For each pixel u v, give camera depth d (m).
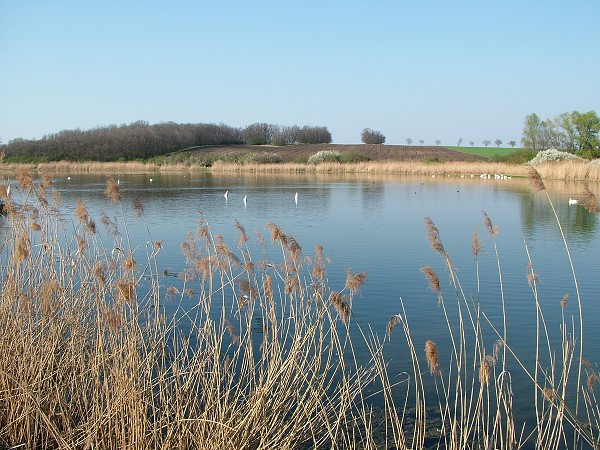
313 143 158.00
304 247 24.88
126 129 127.00
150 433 7.76
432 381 10.84
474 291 17.55
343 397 8.96
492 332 13.73
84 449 7.55
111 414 7.67
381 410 9.72
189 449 7.91
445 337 13.33
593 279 18.94
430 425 9.20
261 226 31.45
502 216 35.94
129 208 39.94
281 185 65.50
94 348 9.10
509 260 22.22
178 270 19.28
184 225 31.73
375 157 116.81
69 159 106.69
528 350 12.50
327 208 41.06
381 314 15.09
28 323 8.86
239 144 150.62
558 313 15.23
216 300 15.56
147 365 8.44
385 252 23.77
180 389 8.30
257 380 10.07
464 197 48.91
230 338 12.52
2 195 10.25
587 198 8.27
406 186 62.84
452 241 26.64
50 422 7.92
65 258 10.83
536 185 7.77
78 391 8.49
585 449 8.46
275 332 9.20
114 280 10.41
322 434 8.90
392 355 12.12
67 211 34.62
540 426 7.98
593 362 11.73
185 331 12.84
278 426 8.30
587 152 91.06
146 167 106.94
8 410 8.28
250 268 9.91
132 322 8.26
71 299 9.59
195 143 140.88
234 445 7.55
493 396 10.24
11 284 9.34
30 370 8.43
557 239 27.25
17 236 10.23
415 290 17.55
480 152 131.12
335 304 8.35
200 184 67.69
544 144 98.19
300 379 9.53
